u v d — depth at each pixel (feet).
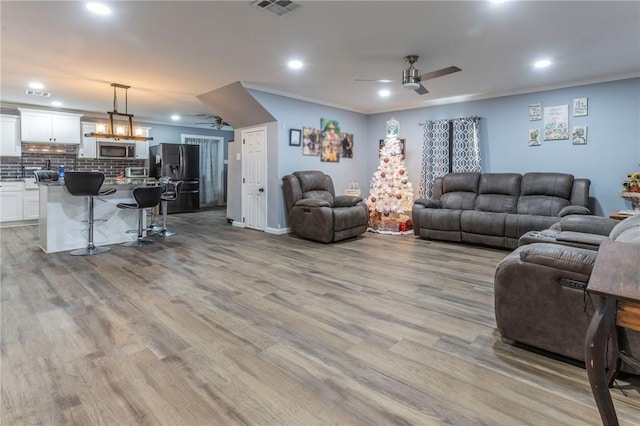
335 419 4.91
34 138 21.57
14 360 6.32
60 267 12.34
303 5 9.20
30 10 9.48
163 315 8.37
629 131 15.28
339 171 22.79
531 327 6.57
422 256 14.56
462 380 5.85
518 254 6.98
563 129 16.96
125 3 9.11
